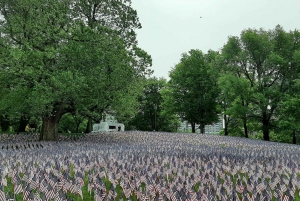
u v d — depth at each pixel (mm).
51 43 21641
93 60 20453
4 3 22625
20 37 22172
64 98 19828
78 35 21344
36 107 19250
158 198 6703
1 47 21547
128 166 10133
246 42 38125
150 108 63281
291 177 9164
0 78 20078
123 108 24547
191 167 10133
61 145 17016
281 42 37906
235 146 20406
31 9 21703
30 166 9781
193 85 46156
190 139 27094
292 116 33344
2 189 6926
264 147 20281
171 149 16281
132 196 7566
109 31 22797
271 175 9609
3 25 22875
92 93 21500
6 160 11000
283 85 37125
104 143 19688
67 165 10445
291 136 40500
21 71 18328
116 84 22469
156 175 8961
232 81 36188
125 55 23188
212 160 11883
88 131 38656
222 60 39906
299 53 34031
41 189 7094
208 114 46281
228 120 47188
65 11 21812
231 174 9656
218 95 45750
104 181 9094
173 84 49281
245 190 6852
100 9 26188
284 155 14914
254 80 39844
